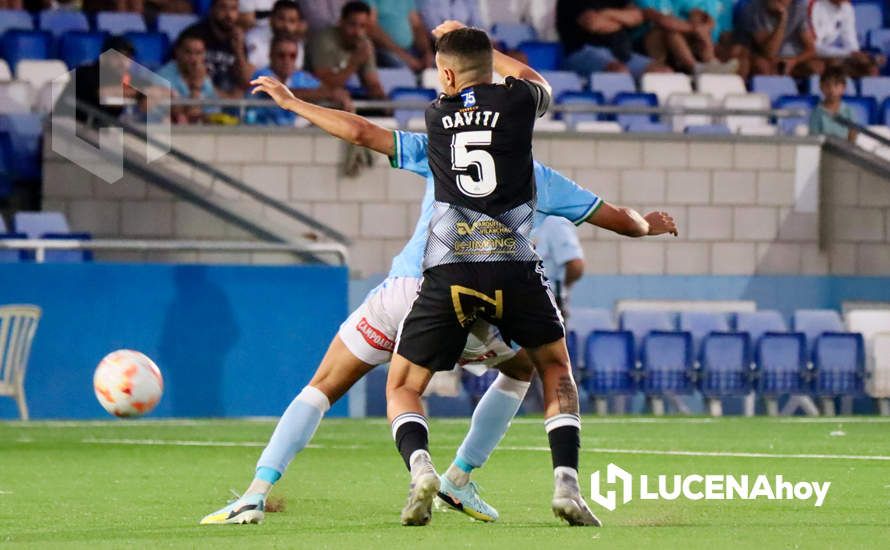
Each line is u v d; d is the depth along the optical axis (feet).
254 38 184.34
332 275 129.29
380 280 155.63
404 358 53.78
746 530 53.16
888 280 165.99
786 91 199.82
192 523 57.82
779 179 164.76
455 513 60.70
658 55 200.85
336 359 56.18
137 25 193.16
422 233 54.49
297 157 157.69
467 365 57.21
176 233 151.94
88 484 76.23
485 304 52.60
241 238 151.74
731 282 163.43
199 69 172.14
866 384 145.69
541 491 72.23
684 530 53.01
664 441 106.32
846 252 165.89
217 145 156.66
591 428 120.26
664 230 58.18
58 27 191.93
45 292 125.29
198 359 127.34
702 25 201.67
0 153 161.48
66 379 125.59
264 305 128.36
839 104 187.73
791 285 164.76
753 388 143.64
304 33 182.60
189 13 198.08
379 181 158.40
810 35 207.31
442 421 130.62
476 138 52.90
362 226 158.40
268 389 128.36
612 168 162.40
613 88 190.60
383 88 184.75
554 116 179.83
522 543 48.49
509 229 52.75
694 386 142.31
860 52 208.74
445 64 54.39
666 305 158.40
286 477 80.02
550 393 53.67
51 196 152.25
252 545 48.55
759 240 164.45
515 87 53.62
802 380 144.25
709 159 163.73
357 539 50.01
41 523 58.75
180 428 117.50
